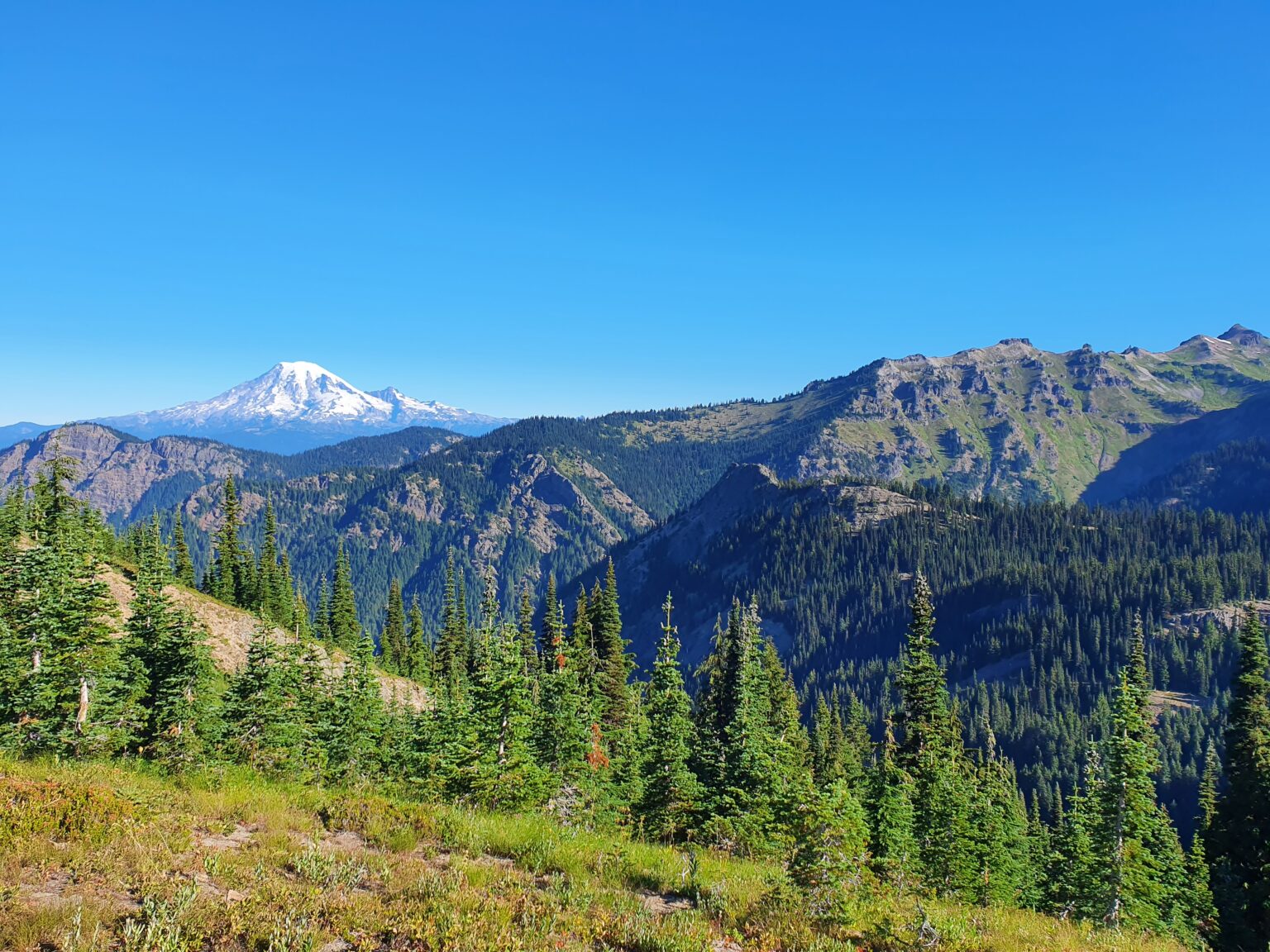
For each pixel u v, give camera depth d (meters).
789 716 50.09
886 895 14.20
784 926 11.60
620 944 9.91
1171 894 33.53
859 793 33.38
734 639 51.44
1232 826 32.72
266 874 10.79
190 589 74.88
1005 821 43.62
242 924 8.68
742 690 35.47
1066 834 37.56
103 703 28.17
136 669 30.12
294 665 38.72
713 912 12.19
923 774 34.28
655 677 34.59
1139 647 39.81
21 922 7.97
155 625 32.25
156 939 7.90
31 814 11.29
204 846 12.03
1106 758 31.72
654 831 28.91
